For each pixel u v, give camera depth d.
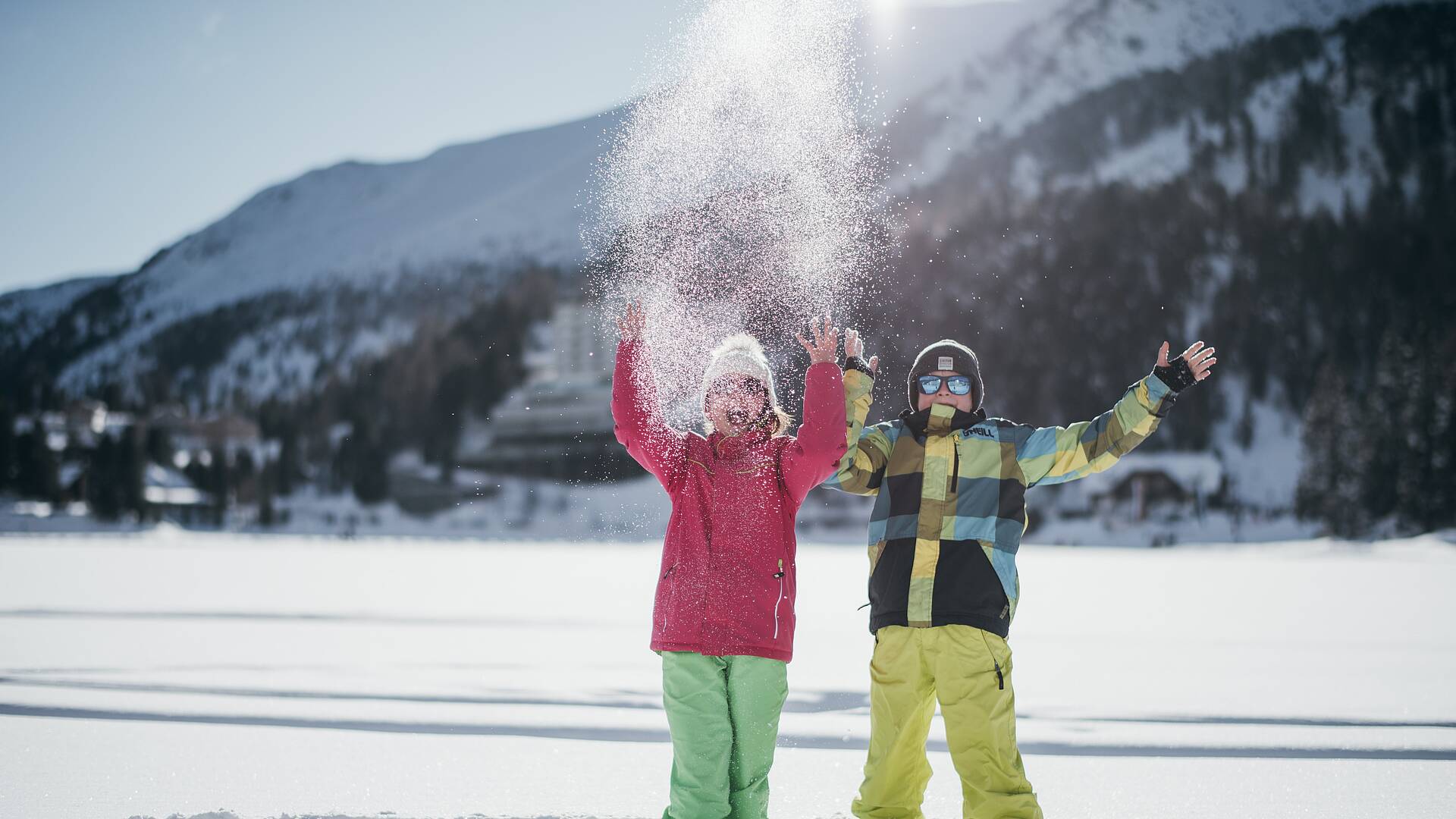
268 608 14.93
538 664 8.82
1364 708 6.75
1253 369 130.00
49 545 56.31
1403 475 78.12
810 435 3.31
